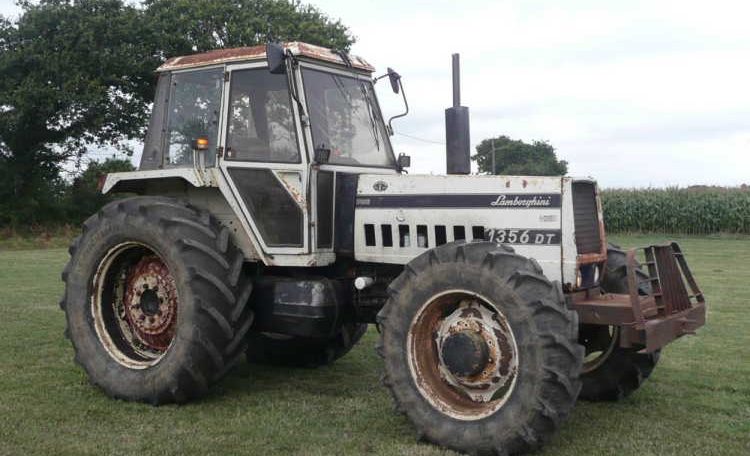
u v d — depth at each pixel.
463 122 4.88
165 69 5.49
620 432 4.27
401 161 5.53
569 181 4.23
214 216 5.11
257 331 5.11
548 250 4.23
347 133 5.20
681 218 25.67
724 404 4.88
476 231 4.45
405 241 4.70
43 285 11.05
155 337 5.12
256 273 5.27
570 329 3.72
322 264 4.88
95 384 4.99
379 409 4.72
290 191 4.89
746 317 8.21
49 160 26.66
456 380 4.15
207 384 4.77
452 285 4.00
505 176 4.41
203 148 5.08
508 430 3.75
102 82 24.25
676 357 6.27
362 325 6.02
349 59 5.33
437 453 3.88
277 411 4.66
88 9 24.83
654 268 4.29
